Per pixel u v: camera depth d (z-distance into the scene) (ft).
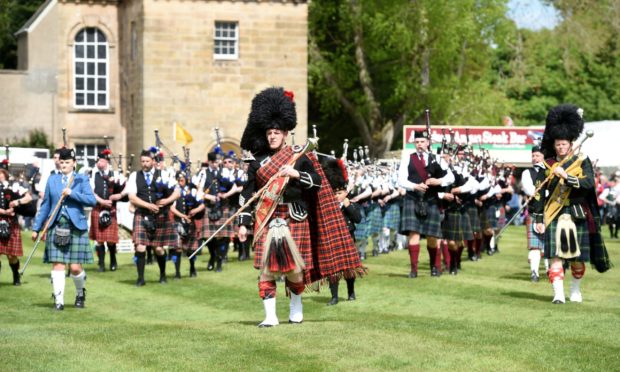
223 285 54.24
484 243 71.87
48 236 43.73
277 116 32.83
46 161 102.99
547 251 39.75
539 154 50.88
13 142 140.26
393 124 157.58
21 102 142.41
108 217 62.54
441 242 56.24
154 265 67.21
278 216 32.63
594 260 40.04
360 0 147.64
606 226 119.03
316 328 31.65
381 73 158.61
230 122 129.08
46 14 142.72
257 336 30.12
